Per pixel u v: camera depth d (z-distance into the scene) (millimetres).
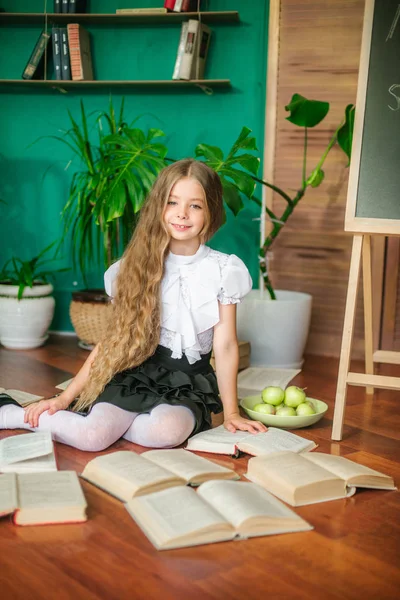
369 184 2100
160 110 3336
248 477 1712
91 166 3111
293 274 3285
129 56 3314
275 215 3262
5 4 3338
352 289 2127
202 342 2092
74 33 3172
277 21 3094
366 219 2096
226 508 1467
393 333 3180
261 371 2803
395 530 1501
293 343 2979
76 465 1802
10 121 3475
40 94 3424
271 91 3162
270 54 3135
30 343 3225
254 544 1399
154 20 3199
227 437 1932
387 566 1344
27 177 3512
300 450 1868
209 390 2025
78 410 2006
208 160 2855
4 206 3549
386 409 2459
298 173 3193
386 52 2084
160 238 2006
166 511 1433
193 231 1980
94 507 1546
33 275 3414
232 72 3225
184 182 1964
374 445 2076
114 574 1273
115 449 1928
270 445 1857
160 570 1290
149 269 2006
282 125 3174
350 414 2379
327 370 3004
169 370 2043
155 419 1902
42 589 1223
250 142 2797
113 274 2135
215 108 3277
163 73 3297
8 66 3410
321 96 3100
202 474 1626
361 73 2107
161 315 2025
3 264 3594
